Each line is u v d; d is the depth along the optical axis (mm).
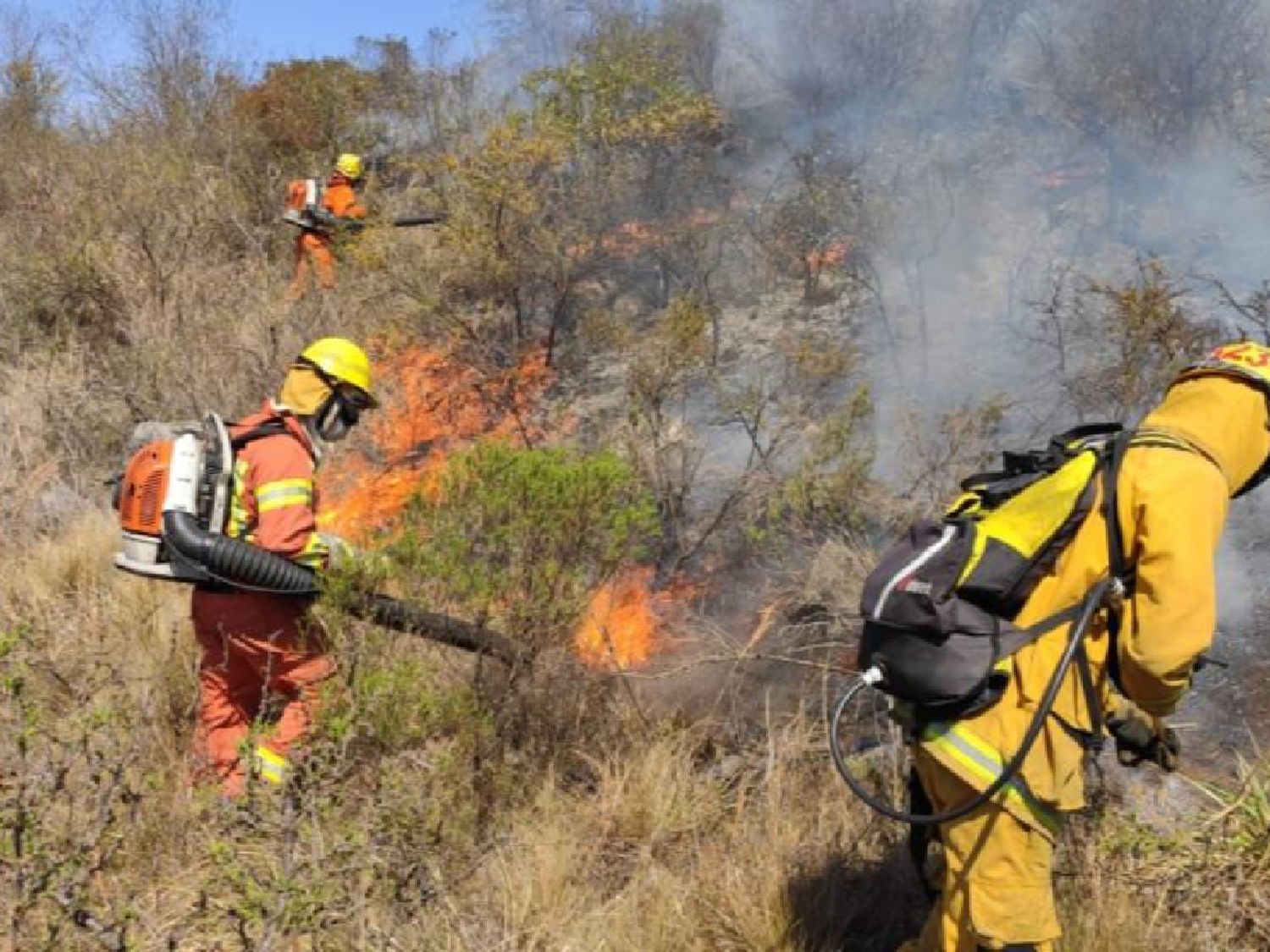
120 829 3518
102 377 8102
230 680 4070
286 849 3172
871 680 2793
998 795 2727
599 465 4066
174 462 3879
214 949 3240
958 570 2719
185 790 3830
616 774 3979
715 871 3506
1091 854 3316
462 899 3449
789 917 3295
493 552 4062
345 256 9289
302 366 4020
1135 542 2664
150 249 9375
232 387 7887
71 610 5137
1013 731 2725
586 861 3678
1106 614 2738
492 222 8641
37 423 7434
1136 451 2723
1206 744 4117
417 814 3398
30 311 9039
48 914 3156
